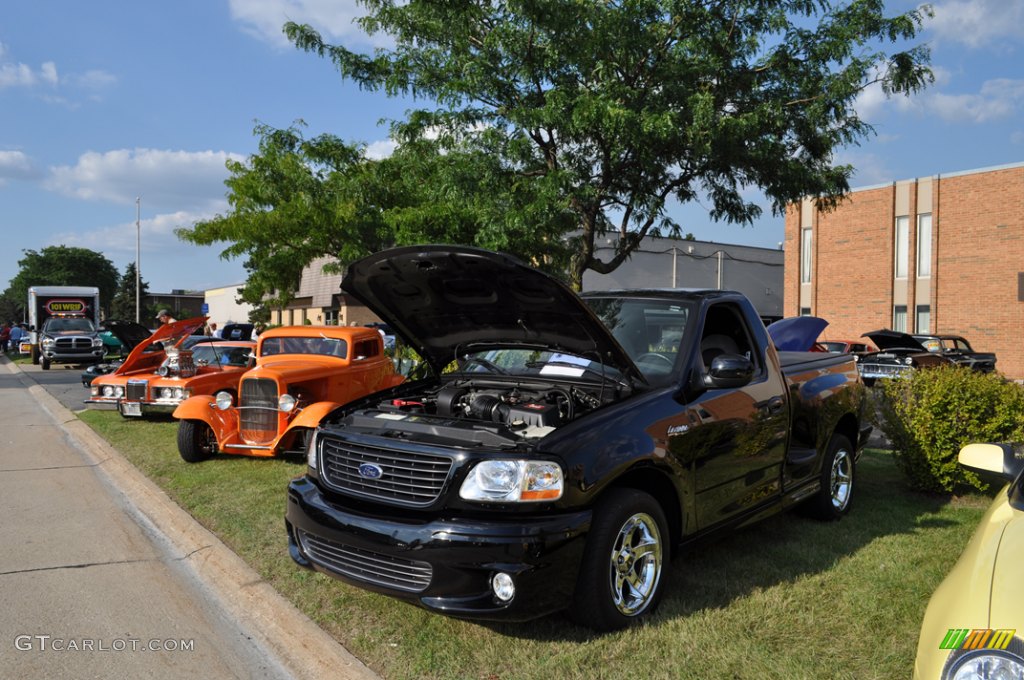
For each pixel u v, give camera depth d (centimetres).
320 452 416
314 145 1288
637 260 3925
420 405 477
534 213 884
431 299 462
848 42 914
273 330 1007
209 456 867
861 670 332
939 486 651
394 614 404
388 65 990
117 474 804
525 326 450
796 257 3027
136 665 369
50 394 1683
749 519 473
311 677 353
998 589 228
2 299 11369
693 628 374
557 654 350
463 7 898
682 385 425
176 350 1141
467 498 349
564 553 344
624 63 890
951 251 2534
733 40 949
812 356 623
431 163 1033
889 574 449
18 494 727
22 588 472
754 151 909
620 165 962
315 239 1354
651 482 411
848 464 602
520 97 943
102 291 10700
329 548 391
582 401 434
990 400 627
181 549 550
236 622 422
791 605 403
